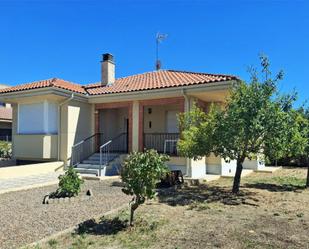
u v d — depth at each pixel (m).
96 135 16.67
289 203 8.74
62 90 15.08
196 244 5.31
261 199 9.30
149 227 6.31
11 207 8.17
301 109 10.84
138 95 15.20
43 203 8.64
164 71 19.50
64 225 6.53
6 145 20.61
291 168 19.64
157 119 17.12
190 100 14.00
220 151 9.88
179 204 8.53
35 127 15.95
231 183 12.61
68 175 9.28
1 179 12.61
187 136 10.38
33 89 15.05
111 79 18.80
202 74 15.99
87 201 8.88
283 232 5.96
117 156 15.62
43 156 15.34
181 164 13.95
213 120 9.89
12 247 5.25
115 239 5.64
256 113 9.14
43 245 5.37
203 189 11.04
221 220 6.86
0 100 16.45
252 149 9.95
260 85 9.51
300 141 9.74
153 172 6.30
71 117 15.69
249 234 5.81
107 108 16.64
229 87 12.48
